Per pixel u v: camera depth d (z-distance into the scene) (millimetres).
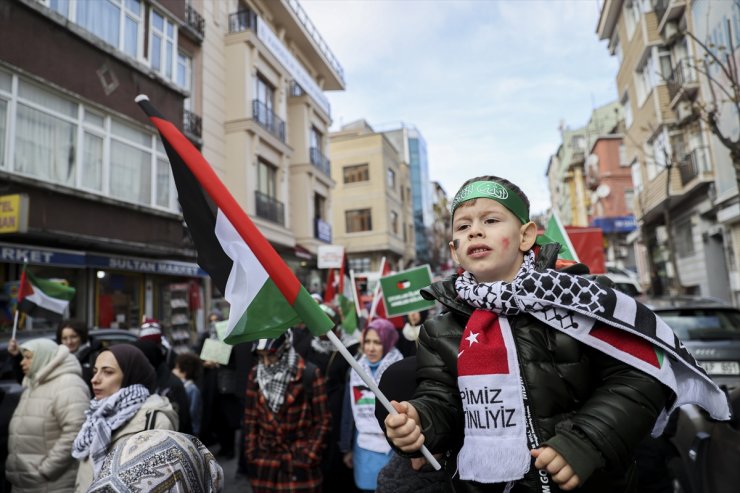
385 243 32531
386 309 5402
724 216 14547
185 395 4367
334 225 33562
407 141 52094
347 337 5941
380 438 3646
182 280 14727
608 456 1270
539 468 1271
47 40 10203
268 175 19422
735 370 5379
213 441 7129
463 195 1673
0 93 9305
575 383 1412
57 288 6898
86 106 11109
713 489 3117
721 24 13367
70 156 10656
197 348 7621
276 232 18953
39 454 3197
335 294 8344
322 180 24422
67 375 3336
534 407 1401
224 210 1723
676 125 16984
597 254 5652
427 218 52031
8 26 9453
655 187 18953
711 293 16766
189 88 16016
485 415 1433
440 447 1586
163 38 13789
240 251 2008
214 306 15984
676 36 16375
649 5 18500
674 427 3785
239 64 17656
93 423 2797
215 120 16922
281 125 20234
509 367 1441
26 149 9727
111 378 2900
